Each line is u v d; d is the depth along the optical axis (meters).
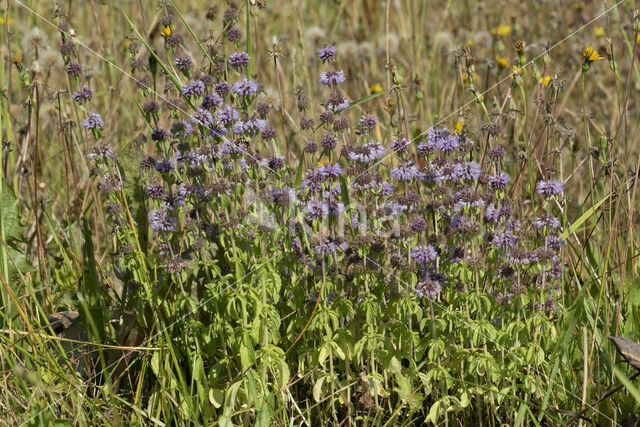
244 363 3.15
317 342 3.58
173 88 3.99
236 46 3.98
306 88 5.99
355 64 7.43
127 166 4.17
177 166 3.70
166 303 3.42
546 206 4.30
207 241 3.53
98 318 3.78
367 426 3.51
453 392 3.55
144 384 3.82
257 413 3.09
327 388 3.53
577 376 3.65
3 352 3.49
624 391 3.39
